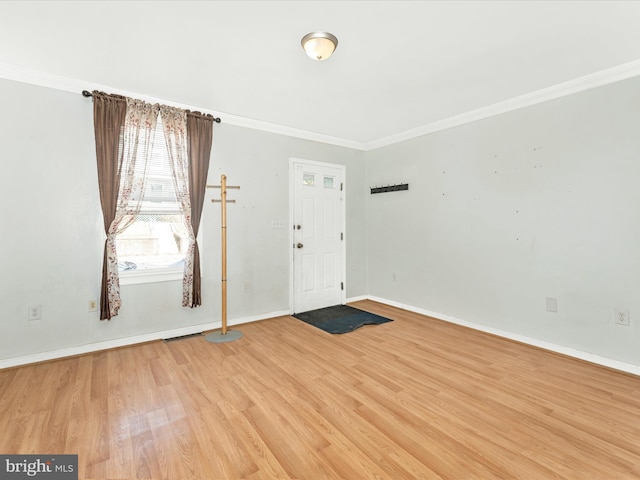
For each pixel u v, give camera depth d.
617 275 2.63
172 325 3.36
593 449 1.70
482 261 3.56
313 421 1.94
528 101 3.12
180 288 3.40
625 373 2.57
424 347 3.12
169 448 1.70
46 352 2.76
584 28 2.06
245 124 3.77
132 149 3.03
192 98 3.19
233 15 1.92
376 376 2.52
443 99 3.24
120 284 3.07
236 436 1.80
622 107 2.58
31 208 2.69
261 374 2.55
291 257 4.22
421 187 4.19
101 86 2.90
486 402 2.15
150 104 3.13
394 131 4.32
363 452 1.68
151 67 2.57
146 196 3.19
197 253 3.40
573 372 2.60
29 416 1.97
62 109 2.79
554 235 2.99
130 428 1.87
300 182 4.30
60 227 2.80
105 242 2.94
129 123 3.01
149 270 3.22
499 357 2.88
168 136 3.21
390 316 4.15
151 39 2.18
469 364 2.74
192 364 2.72
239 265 3.79
